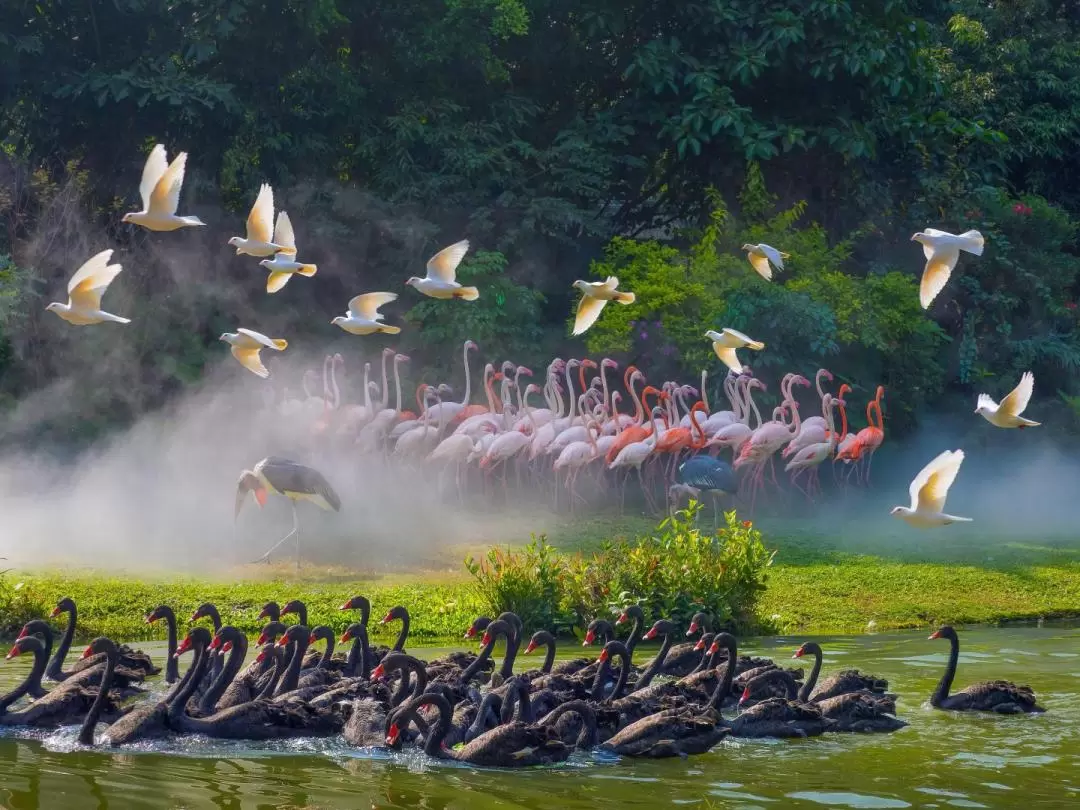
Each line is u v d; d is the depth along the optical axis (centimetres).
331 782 935
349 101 2761
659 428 2406
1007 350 3173
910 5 3341
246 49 2719
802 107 2941
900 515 1006
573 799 899
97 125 2733
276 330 2780
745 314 2566
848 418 2738
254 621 1570
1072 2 3772
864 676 1228
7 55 2545
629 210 3231
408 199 2736
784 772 973
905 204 3148
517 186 2839
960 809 873
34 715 1090
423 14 2820
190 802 877
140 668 1290
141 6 2614
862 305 2677
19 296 2430
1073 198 3716
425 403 2416
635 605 1499
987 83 3366
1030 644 1542
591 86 3144
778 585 1831
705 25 2861
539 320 2889
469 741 1053
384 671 1106
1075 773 969
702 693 1164
